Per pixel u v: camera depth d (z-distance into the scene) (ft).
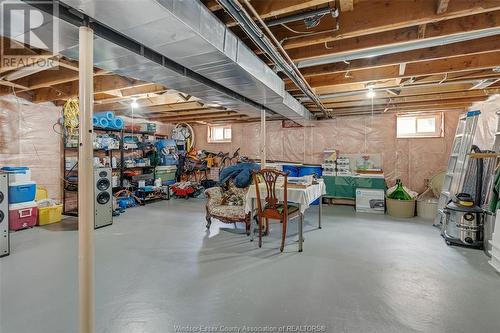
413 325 5.82
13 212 12.43
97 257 9.48
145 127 20.59
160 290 7.24
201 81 9.22
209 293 7.11
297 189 10.34
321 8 6.43
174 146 23.38
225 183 13.82
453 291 7.26
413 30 7.39
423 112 18.62
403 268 8.71
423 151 18.76
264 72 8.94
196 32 5.36
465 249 10.43
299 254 9.93
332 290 7.30
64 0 4.23
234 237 11.90
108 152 18.43
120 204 17.40
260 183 11.69
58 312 6.20
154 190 20.17
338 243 11.17
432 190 17.63
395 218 15.69
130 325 5.77
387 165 19.76
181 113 20.12
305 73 10.50
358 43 8.02
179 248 10.47
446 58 8.97
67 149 16.46
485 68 9.51
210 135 26.50
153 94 13.87
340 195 19.17
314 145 22.07
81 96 5.07
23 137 14.55
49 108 15.70
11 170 12.54
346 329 5.70
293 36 7.54
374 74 10.91
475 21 6.77
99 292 7.12
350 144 20.81
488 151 11.89
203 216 15.85
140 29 5.20
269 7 6.15
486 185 11.62
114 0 4.21
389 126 19.66
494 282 7.77
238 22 5.96
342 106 17.11
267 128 23.89
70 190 15.74
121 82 11.90
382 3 6.69
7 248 9.58
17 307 6.38
